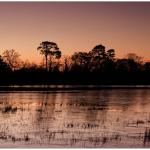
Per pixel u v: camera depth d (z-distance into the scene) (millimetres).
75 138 11617
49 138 11609
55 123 13828
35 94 23141
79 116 15305
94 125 13406
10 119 14664
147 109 17359
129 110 17094
